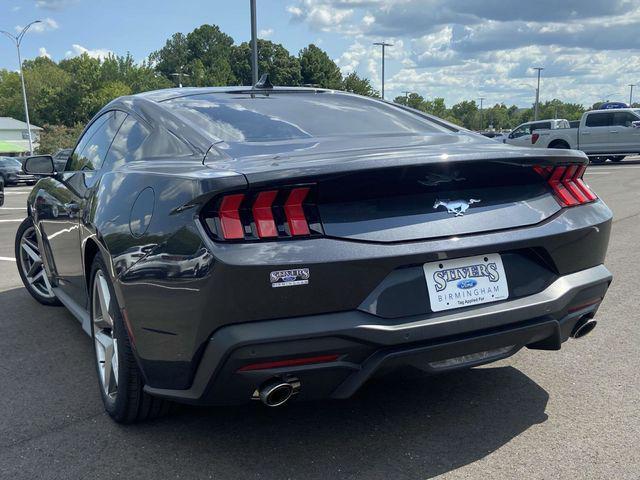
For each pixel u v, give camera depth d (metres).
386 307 2.41
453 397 3.21
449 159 2.47
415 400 3.19
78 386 3.49
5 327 4.59
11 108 112.88
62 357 3.95
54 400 3.30
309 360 2.33
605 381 3.37
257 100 3.54
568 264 2.78
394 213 2.47
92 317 3.27
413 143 2.97
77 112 91.81
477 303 2.55
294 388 2.40
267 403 2.37
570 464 2.55
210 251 2.26
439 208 2.55
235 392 2.40
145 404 2.88
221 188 2.26
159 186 2.60
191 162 2.76
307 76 83.62
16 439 2.88
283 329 2.28
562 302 2.70
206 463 2.63
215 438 2.84
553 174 2.81
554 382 3.37
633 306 4.72
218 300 2.27
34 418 3.09
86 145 4.13
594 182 15.59
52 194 4.27
